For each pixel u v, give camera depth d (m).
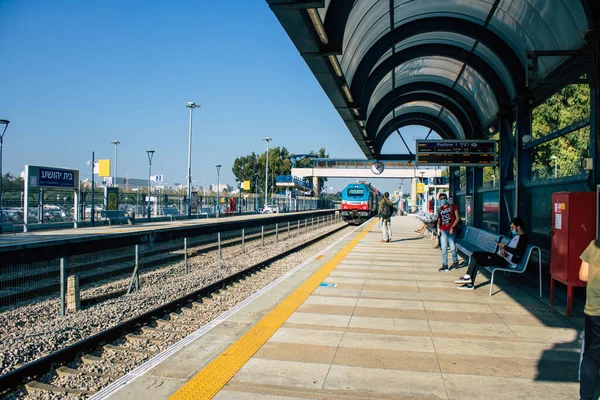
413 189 61.75
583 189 7.40
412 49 12.76
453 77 15.27
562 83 9.00
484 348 5.38
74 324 6.91
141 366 4.83
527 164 10.72
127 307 8.09
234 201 47.19
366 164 58.47
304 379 4.47
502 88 12.38
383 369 4.73
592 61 7.06
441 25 11.12
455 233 11.16
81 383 4.88
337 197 104.06
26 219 23.48
